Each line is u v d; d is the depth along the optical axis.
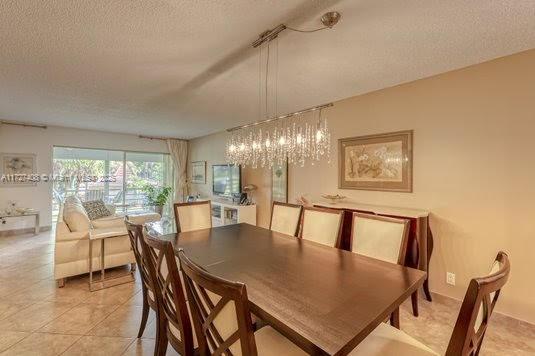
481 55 2.24
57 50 2.15
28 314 2.29
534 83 2.12
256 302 1.19
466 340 0.89
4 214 4.73
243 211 4.77
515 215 2.21
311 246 2.09
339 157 3.53
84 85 2.96
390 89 3.02
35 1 1.54
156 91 3.16
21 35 1.92
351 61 2.36
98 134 5.96
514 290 2.21
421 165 2.77
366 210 2.75
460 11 1.65
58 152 5.60
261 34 1.92
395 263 1.79
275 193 4.57
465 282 2.48
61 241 2.81
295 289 1.32
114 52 2.19
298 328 0.99
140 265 1.89
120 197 6.41
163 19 1.74
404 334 1.33
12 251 3.99
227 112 4.16
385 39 1.99
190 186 7.21
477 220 2.40
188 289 1.14
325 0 1.56
